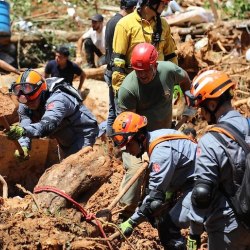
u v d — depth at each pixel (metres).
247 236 7.31
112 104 11.61
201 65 15.29
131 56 9.91
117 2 21.95
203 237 9.71
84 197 8.52
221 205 7.29
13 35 17.97
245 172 7.03
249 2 20.30
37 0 21.36
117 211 9.24
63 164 8.52
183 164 8.09
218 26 17.17
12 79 14.63
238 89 14.34
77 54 16.92
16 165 12.11
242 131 7.21
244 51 16.66
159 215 8.49
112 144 11.60
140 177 9.33
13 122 12.09
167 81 9.62
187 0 20.98
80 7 21.47
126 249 8.95
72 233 8.04
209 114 7.44
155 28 10.47
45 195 8.30
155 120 9.82
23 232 7.86
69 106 9.48
